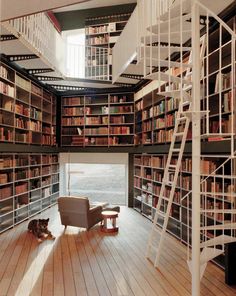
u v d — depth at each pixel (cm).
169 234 616
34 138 798
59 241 560
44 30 640
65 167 1013
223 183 418
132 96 924
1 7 340
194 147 354
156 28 399
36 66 680
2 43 537
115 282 384
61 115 962
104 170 1091
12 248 518
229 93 414
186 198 539
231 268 380
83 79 818
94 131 932
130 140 933
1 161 611
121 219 755
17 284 377
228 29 339
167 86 634
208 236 458
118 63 735
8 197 636
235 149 390
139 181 864
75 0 328
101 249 516
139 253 497
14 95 657
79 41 1035
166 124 659
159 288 368
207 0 393
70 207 631
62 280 389
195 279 338
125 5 945
